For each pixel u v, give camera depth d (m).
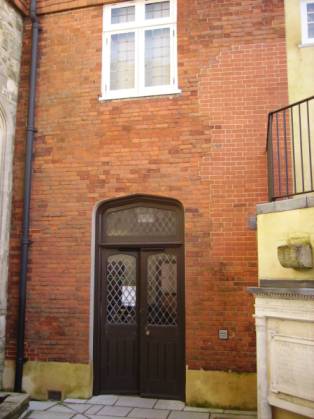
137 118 6.93
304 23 6.70
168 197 6.67
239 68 6.72
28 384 6.68
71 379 6.59
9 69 7.23
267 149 6.27
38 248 6.99
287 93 6.53
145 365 6.65
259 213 4.86
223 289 6.29
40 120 7.28
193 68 6.86
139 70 7.11
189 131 6.72
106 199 6.88
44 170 7.15
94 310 6.84
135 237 6.91
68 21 7.40
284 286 4.54
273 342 4.52
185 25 7.00
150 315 6.75
